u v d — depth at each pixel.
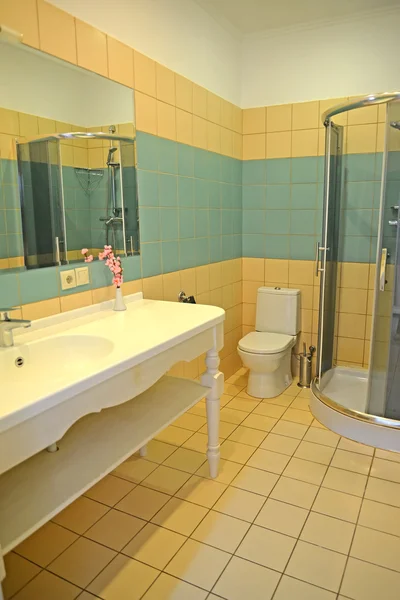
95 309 2.02
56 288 1.84
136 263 2.32
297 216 3.29
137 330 1.74
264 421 2.71
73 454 1.54
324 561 1.61
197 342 1.87
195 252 2.85
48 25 1.70
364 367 3.17
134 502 1.96
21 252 1.71
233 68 3.15
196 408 2.92
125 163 2.18
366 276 3.05
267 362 2.91
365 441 2.41
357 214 3.01
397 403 2.37
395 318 2.32
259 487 2.05
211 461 2.11
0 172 1.61
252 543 1.70
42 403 1.12
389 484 2.06
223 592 1.48
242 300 3.61
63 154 1.85
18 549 1.69
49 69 1.74
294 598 1.45
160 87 2.37
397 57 2.81
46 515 1.24
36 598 1.47
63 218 1.88
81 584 1.52
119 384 1.42
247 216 3.46
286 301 3.24
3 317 1.49
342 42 2.94
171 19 2.42
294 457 2.30
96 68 1.95
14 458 1.08
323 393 2.83
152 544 1.70
